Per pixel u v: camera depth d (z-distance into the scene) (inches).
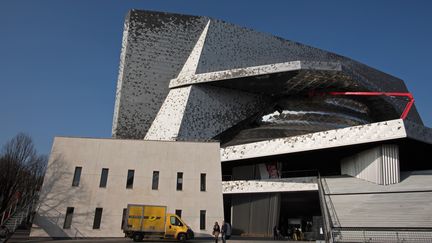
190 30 2060.8
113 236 1140.5
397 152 1262.3
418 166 1651.1
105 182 1198.9
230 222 1615.4
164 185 1227.9
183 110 1718.8
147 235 1007.6
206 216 1214.3
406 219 1013.8
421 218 1000.9
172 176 1242.6
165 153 1264.8
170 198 1215.6
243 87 1877.5
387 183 1249.4
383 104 2119.8
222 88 1881.2
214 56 1927.9
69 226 1129.4
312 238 1234.0
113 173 1210.0
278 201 1416.1
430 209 1037.2
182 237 1011.3
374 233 918.4
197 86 1812.3
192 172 1258.0
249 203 1481.3
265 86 1863.9
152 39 1991.9
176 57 1996.8
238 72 1711.4
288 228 1536.7
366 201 1169.4
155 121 1820.9
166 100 1849.2
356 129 1268.5
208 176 1262.3
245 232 1451.8
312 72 1694.1
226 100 1873.8
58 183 1169.4
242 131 1849.2
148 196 1205.1
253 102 1969.7
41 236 1103.0
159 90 1925.4
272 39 2207.2
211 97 1831.9
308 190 1357.0
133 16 2005.4
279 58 2186.3
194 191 1236.5
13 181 2039.9
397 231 874.8
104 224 1148.5
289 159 1514.5
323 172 1657.2
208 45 1929.1
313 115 1983.3
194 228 1192.8
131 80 1904.5
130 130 1834.4
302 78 1764.3
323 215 1112.8
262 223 1424.7
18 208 1492.4
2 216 1465.3
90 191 1176.8
